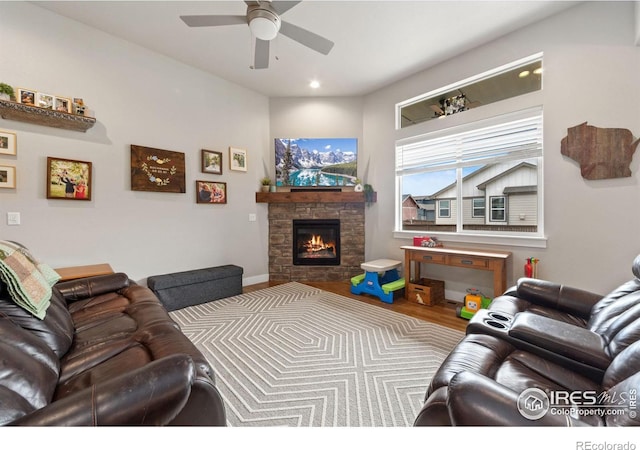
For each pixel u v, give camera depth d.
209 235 3.91
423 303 3.37
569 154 2.62
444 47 3.21
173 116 3.53
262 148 4.52
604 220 2.48
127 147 3.16
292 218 4.58
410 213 4.09
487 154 3.29
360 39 3.05
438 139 3.72
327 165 4.54
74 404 0.75
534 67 2.94
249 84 4.17
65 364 1.28
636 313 1.29
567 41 2.61
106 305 2.04
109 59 3.02
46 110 2.49
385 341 2.40
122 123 3.12
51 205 2.69
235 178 4.20
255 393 1.71
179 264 3.62
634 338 1.12
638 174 2.32
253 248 4.44
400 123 4.16
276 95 4.54
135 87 3.21
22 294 1.35
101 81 2.96
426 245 3.53
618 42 2.38
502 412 0.71
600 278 2.50
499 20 2.76
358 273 4.51
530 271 2.79
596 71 2.48
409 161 4.04
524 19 2.74
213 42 3.17
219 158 3.97
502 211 3.25
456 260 3.13
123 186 3.14
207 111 3.86
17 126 2.51
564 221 2.68
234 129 4.16
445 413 0.91
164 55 3.43
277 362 2.06
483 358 1.27
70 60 2.77
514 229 3.16
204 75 3.81
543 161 2.80
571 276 2.65
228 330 2.63
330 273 4.54
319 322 2.81
